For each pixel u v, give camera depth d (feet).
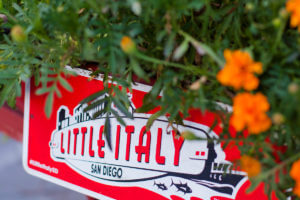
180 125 1.83
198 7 1.33
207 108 1.48
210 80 1.52
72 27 1.46
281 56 1.31
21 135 3.00
